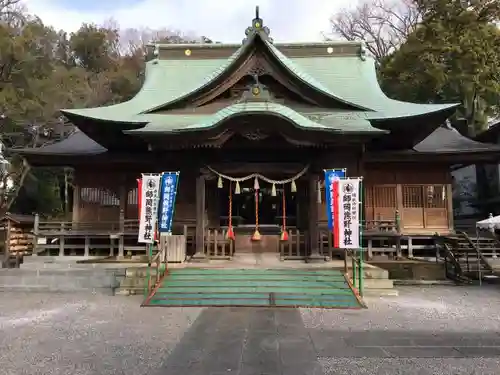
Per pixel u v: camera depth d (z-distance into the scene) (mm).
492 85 25234
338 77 22594
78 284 14789
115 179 20328
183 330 8656
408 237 18781
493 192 27625
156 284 12352
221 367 6355
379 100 20375
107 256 19172
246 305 11102
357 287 12680
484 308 10961
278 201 23531
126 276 13547
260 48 17297
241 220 23234
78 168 20406
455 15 26547
